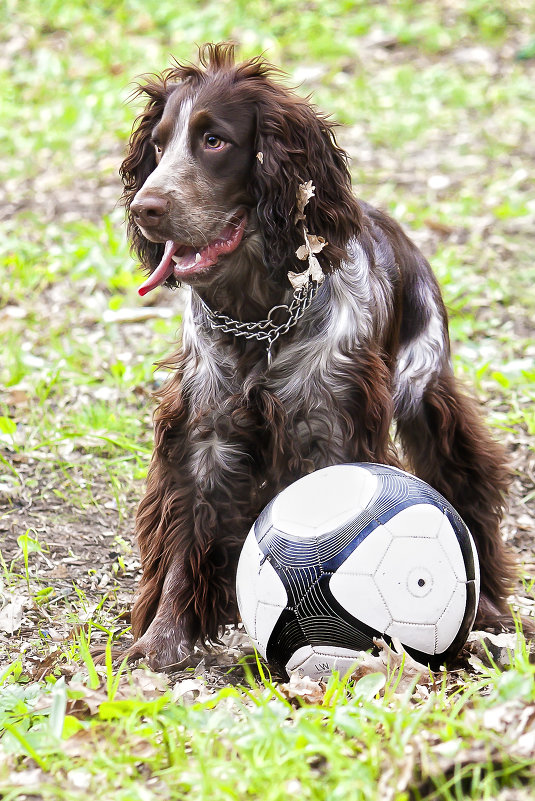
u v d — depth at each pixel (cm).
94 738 467
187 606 631
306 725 444
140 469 892
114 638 663
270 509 562
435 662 553
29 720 513
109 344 1138
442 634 544
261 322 625
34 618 687
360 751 448
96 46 2177
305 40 2175
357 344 631
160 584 650
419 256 757
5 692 542
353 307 635
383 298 670
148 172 662
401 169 1631
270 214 603
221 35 2197
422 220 1409
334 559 532
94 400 1023
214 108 598
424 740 434
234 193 606
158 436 651
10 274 1306
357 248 659
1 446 935
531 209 1452
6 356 1107
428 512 545
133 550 790
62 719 480
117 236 1379
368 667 529
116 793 433
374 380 631
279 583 539
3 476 877
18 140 1795
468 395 777
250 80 611
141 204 579
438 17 2247
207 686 585
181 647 622
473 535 730
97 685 534
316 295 623
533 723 442
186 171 593
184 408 645
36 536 801
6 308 1214
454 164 1641
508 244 1349
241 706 493
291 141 605
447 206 1459
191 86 613
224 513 645
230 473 639
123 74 2064
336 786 418
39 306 1230
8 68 2125
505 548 748
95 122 1856
